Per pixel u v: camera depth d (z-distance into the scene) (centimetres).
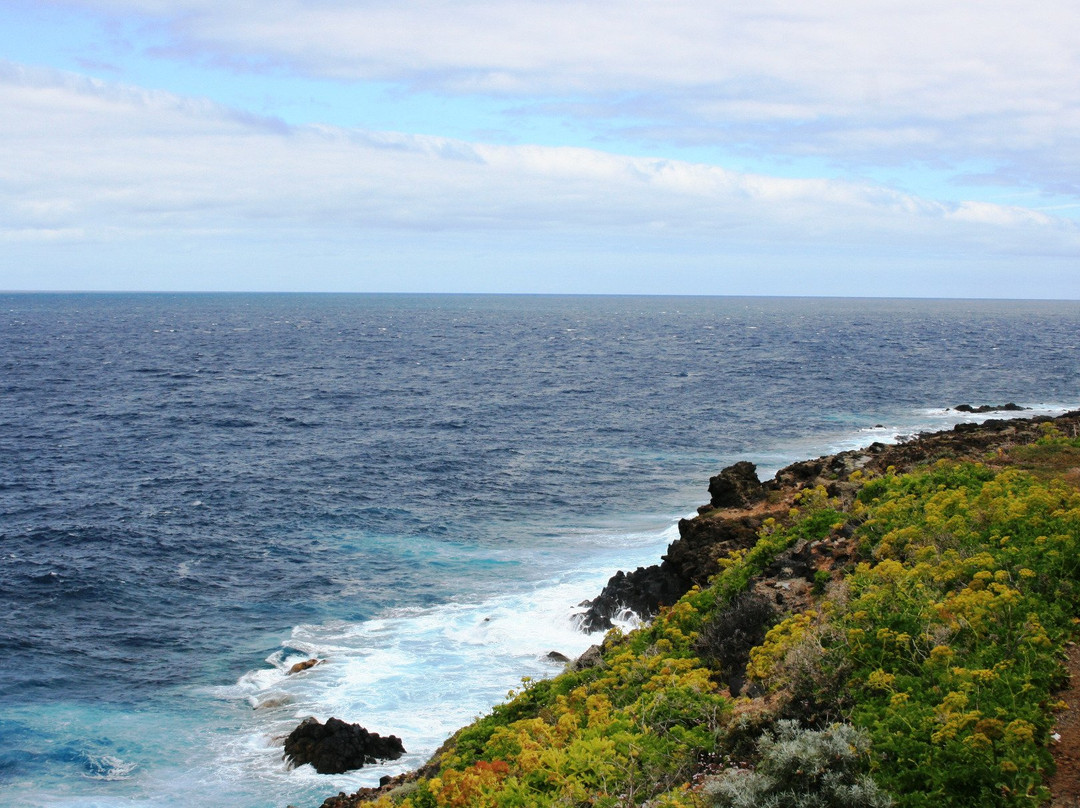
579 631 2755
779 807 900
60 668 2675
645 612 2653
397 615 3030
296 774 2078
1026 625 1179
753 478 3225
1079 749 947
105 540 3938
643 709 1295
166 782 2069
